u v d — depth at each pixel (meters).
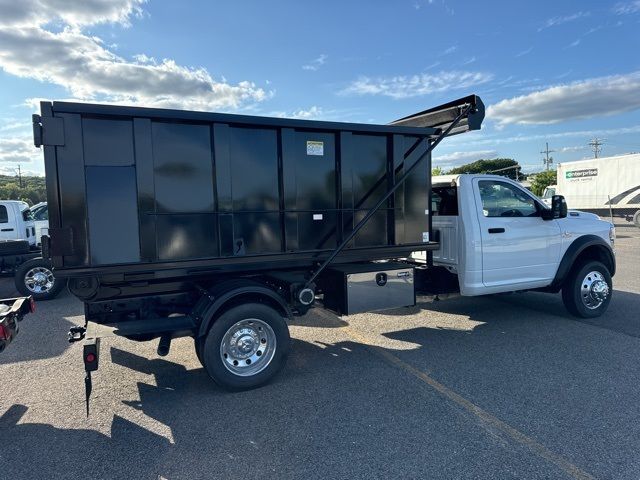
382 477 3.00
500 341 5.83
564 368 4.86
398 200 5.39
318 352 5.53
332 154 5.00
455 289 6.38
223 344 4.36
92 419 3.91
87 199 3.89
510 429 3.58
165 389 4.53
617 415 3.78
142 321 4.27
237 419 3.86
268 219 4.68
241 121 4.43
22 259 9.81
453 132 5.99
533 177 69.25
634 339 5.85
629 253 14.40
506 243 6.37
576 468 3.05
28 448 3.46
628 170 23.92
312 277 4.87
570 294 6.82
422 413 3.88
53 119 3.75
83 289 4.02
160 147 4.14
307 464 3.17
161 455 3.33
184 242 4.28
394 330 6.43
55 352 5.72
